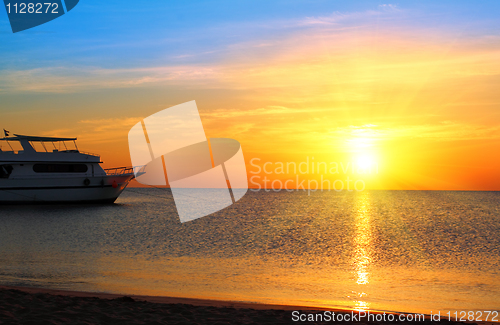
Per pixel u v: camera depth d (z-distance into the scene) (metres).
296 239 26.20
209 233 29.20
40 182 44.16
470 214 50.84
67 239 25.36
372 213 52.59
